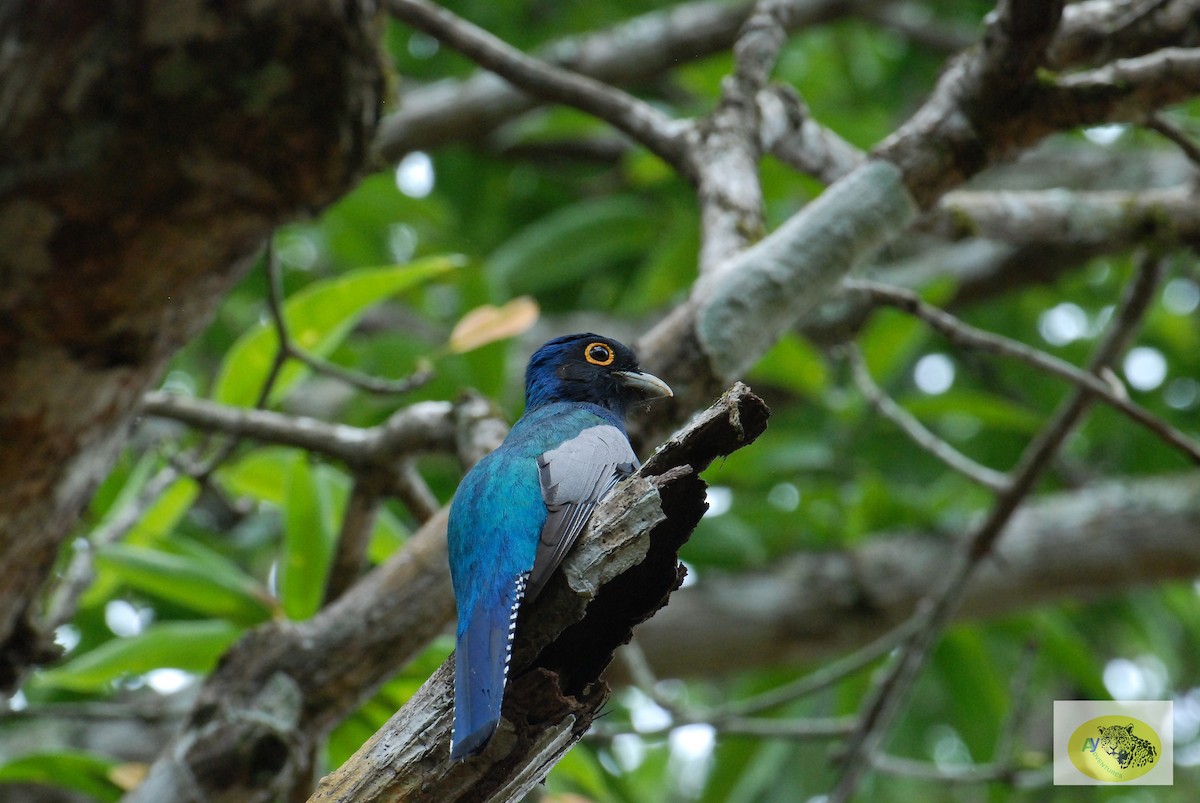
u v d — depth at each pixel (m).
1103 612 18.27
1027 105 9.38
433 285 17.25
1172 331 18.39
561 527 5.69
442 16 11.03
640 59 17.38
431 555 8.73
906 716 16.81
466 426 9.53
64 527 4.82
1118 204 12.03
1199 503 15.14
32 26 3.87
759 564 15.72
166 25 3.81
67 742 13.50
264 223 4.23
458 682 5.21
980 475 12.04
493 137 19.53
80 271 4.09
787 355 14.52
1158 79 9.26
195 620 13.70
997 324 19.62
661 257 16.42
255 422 10.13
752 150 10.55
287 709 8.52
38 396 4.30
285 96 3.92
